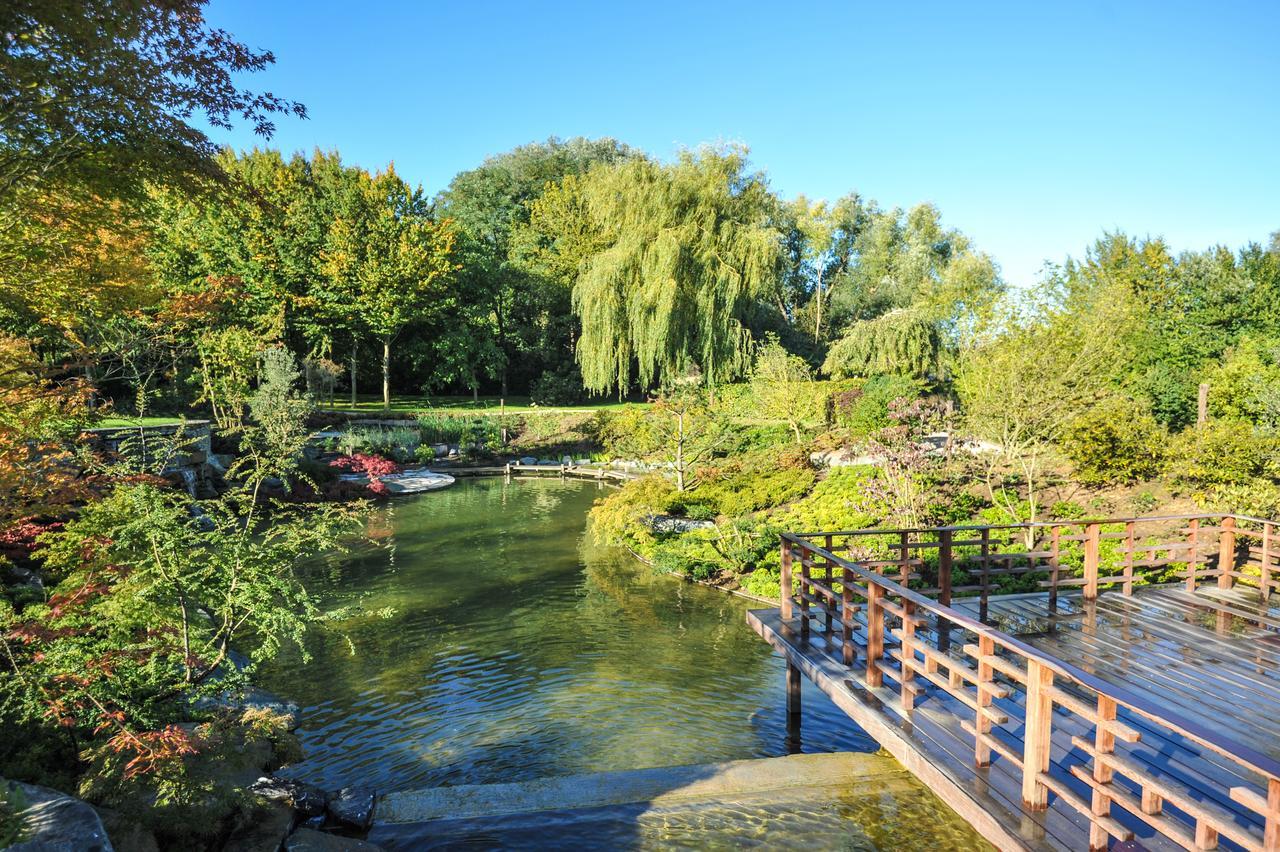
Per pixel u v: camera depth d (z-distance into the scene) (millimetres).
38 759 5066
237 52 5957
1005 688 4141
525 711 7934
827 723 7516
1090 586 7383
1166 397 17234
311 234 31328
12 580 8625
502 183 44312
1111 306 13477
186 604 6008
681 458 19375
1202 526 10891
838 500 15086
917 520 12922
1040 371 12633
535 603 11797
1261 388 14711
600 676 8898
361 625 10742
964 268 37812
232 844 4664
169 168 6191
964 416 14719
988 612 7133
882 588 5461
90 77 5297
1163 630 6660
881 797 5105
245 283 28922
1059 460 14477
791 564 7141
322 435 26516
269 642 6188
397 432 28000
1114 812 3859
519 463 27922
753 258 27781
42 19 4809
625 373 29625
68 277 7473
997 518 12805
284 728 6340
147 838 4332
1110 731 3369
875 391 22922
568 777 5559
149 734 4551
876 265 45906
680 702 8102
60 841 3656
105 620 5875
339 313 30797
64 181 6184
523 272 38625
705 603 11781
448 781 6500
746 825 4816
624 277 28062
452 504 20781
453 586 12734
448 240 32562
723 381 28000
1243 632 6586
